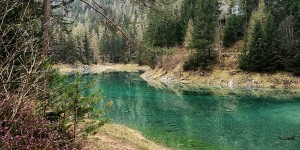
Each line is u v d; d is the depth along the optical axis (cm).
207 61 7094
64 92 782
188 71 7269
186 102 4166
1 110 544
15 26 696
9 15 740
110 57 15050
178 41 8719
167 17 1867
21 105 580
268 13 7444
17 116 580
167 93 5125
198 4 8644
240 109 3597
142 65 12688
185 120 2980
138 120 2944
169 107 3759
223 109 3616
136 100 4350
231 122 2903
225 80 6500
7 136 512
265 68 6253
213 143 2158
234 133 2475
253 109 3591
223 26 9194
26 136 539
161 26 8338
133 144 1593
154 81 7275
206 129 2602
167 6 1780
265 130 2584
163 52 1889
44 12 1221
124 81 7281
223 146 2089
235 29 8288
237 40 8356
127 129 2288
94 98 855
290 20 6719
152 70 8406
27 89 605
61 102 784
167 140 2177
